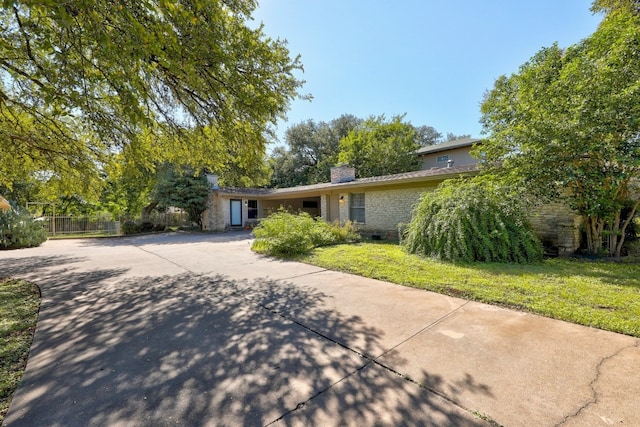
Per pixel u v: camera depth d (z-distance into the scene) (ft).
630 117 16.30
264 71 15.67
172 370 8.00
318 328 10.66
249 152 19.26
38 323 11.50
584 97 18.04
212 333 10.40
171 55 11.74
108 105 16.43
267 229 28.17
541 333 9.64
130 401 6.68
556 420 5.82
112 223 56.34
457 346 8.98
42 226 42.60
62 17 8.57
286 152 98.63
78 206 63.41
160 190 56.49
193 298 14.48
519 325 10.32
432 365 7.98
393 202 37.47
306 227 29.17
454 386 7.02
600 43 19.97
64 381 7.53
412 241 24.49
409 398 6.63
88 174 24.62
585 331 9.66
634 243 22.12
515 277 15.85
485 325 10.41
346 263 21.38
